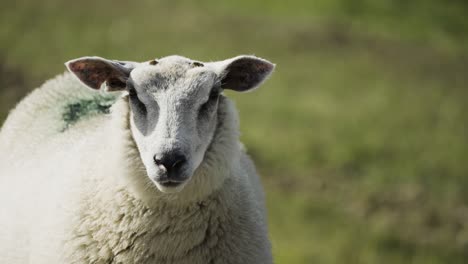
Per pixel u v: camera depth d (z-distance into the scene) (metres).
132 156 11.69
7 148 14.70
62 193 12.10
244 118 44.50
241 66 12.79
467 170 41.72
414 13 80.38
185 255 11.77
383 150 42.78
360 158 41.12
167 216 11.59
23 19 58.62
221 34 60.59
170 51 54.62
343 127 45.50
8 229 12.59
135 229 11.58
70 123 14.40
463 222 33.72
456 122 51.28
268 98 49.16
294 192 34.12
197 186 11.61
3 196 13.36
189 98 11.56
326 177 37.47
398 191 37.16
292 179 36.34
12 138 14.75
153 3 66.31
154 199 11.55
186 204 11.61
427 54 69.44
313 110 47.97
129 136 11.84
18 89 41.59
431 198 36.69
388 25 75.31
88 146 12.59
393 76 60.59
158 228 11.59
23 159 14.04
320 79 55.44
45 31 56.69
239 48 58.09
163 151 10.98
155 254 11.67
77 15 60.84
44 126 14.48
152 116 11.55
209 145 11.84
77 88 15.05
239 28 63.12
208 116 11.79
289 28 66.06
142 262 11.63
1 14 59.31
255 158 38.28
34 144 14.23
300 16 71.69
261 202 14.49
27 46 52.69
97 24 59.34
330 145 41.84
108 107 14.66
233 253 11.97
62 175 12.51
